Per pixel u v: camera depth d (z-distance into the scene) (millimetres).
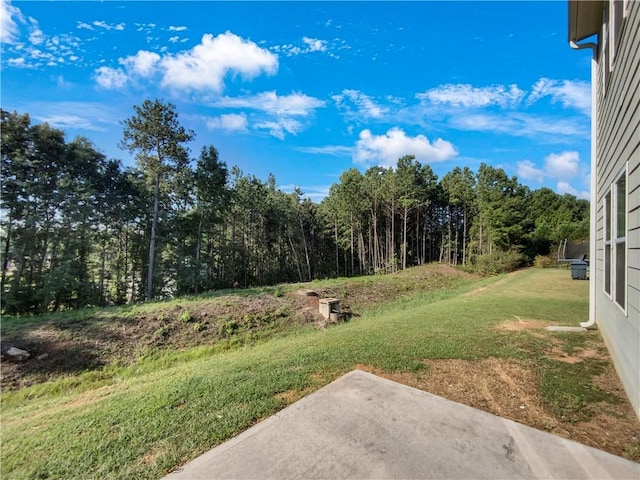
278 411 2887
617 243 3672
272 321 12219
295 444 2297
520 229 27016
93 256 18516
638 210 2637
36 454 2580
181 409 3080
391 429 2439
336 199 35625
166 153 18953
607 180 4426
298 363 4254
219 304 12805
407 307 12977
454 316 6980
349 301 15133
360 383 3373
